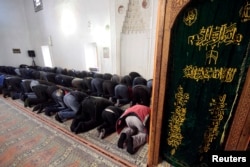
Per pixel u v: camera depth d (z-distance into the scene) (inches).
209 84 43.3
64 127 91.5
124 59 194.7
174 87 48.9
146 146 71.6
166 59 45.0
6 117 108.9
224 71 40.3
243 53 36.6
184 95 47.9
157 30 44.1
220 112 43.8
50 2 264.2
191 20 40.9
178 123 51.9
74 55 261.4
